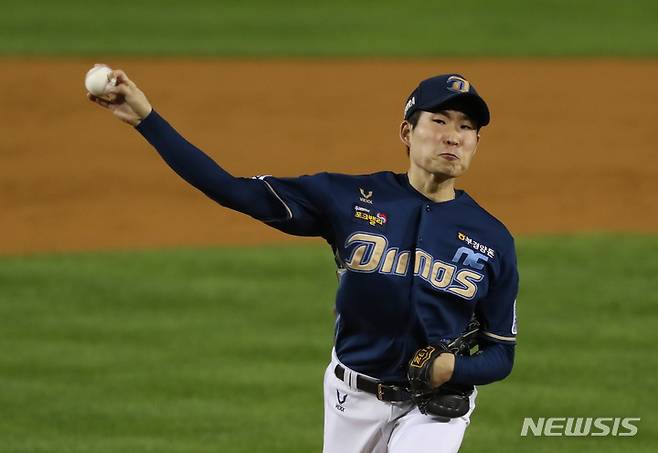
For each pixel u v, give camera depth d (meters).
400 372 18.05
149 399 31.58
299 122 68.38
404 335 17.81
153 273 42.72
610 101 72.88
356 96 74.56
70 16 98.12
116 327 37.25
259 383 32.78
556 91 75.50
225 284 41.44
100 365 34.09
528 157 61.38
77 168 58.72
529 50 88.06
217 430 29.50
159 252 45.47
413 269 17.64
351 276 17.75
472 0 106.44
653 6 103.12
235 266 43.59
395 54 87.06
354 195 17.84
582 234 48.12
